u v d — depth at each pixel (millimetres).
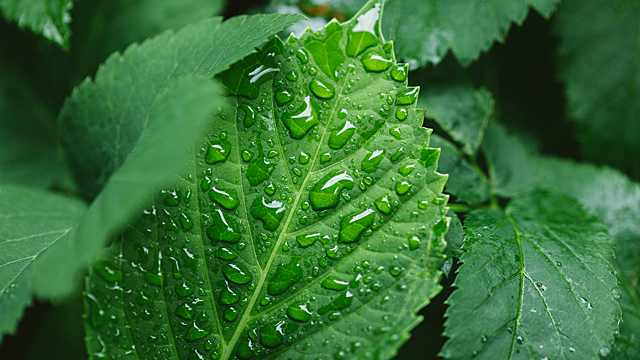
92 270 389
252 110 397
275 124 398
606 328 399
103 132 425
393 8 444
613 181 465
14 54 479
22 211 423
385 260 391
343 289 392
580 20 478
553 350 396
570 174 468
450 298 401
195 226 396
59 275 368
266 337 394
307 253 396
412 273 389
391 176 396
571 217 431
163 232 395
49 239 412
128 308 391
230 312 396
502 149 458
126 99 420
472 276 405
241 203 397
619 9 476
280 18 399
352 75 398
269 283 396
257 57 397
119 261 392
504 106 490
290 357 391
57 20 441
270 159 398
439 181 393
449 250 410
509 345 396
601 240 421
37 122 483
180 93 384
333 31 397
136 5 471
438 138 439
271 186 398
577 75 480
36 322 471
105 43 472
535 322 399
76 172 446
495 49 484
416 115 396
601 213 460
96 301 389
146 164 371
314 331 391
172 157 370
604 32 477
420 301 386
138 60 421
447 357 395
